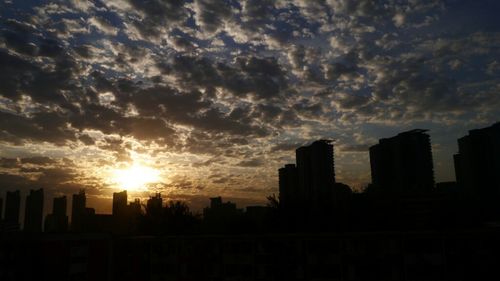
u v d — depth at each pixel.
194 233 66.94
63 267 44.91
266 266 41.75
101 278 48.88
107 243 50.00
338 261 38.91
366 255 37.94
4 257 42.75
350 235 38.78
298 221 58.38
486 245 35.09
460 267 35.28
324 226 56.62
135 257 49.50
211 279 44.47
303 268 40.03
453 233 35.88
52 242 44.50
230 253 44.09
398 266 36.72
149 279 48.00
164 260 47.75
